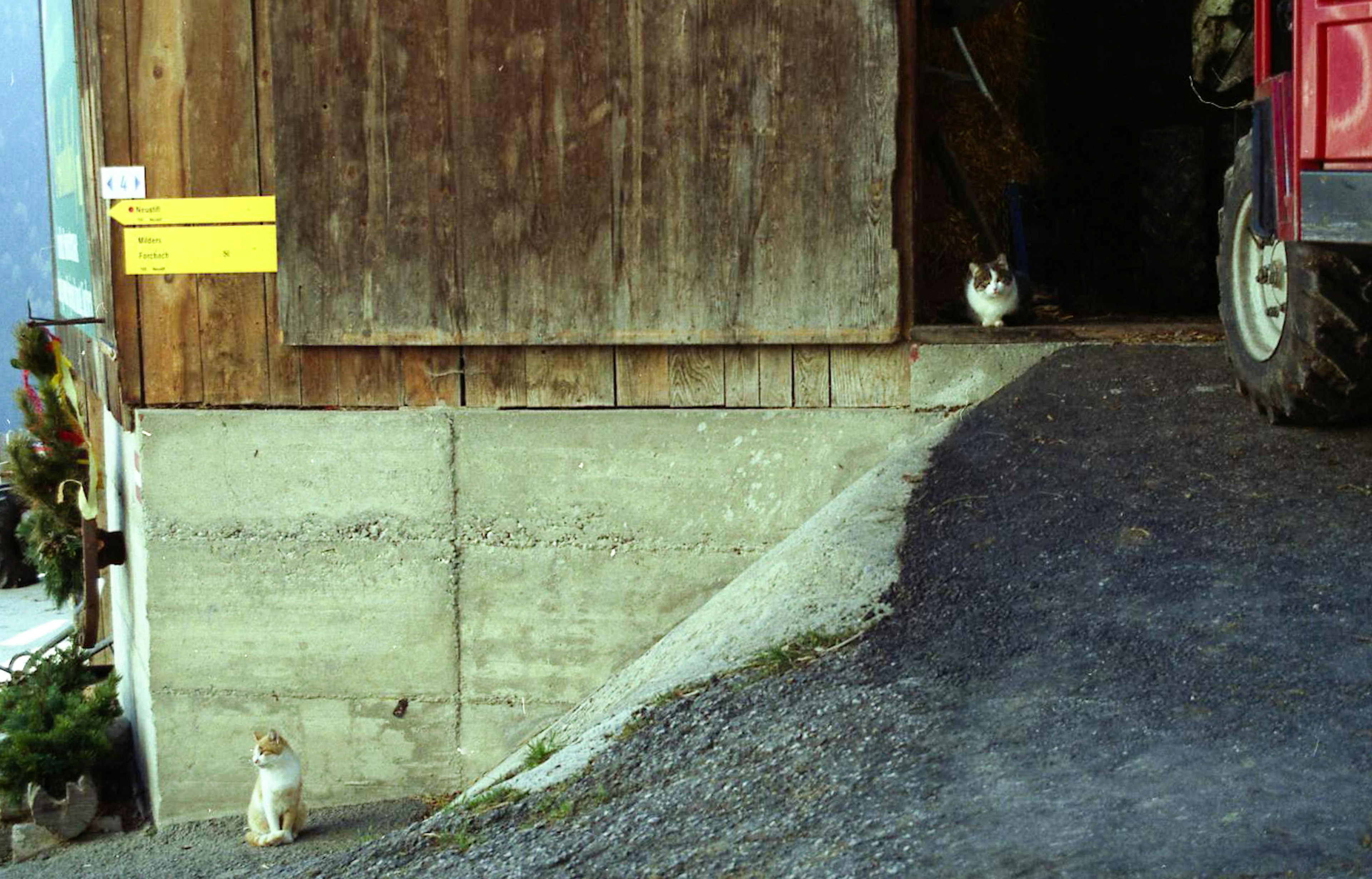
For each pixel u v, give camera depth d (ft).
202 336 24.52
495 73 23.41
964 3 25.88
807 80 22.80
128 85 24.16
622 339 23.58
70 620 52.90
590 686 24.07
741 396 23.70
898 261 22.97
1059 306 27.71
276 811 22.52
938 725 13.65
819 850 11.51
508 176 23.56
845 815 12.12
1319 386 18.66
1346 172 16.39
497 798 15.46
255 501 24.44
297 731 24.64
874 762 13.12
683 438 23.66
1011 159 28.40
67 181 35.35
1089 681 14.11
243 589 24.58
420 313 23.90
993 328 23.11
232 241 24.30
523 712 24.23
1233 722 12.73
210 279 24.41
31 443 34.94
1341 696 12.98
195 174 24.23
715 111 23.04
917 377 23.20
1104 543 17.69
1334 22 16.25
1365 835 10.35
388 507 24.22
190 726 24.89
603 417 23.77
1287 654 14.07
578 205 23.47
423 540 24.22
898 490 20.58
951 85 27.43
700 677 16.74
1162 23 31.24
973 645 15.62
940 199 26.35
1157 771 11.91
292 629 24.56
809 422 23.47
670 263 23.38
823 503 23.52
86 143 29.35
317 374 24.44
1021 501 19.31
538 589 24.08
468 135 23.57
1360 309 17.92
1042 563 17.46
